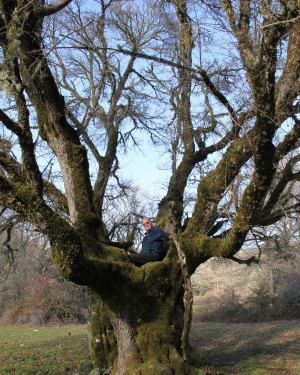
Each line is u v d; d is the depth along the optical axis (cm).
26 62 771
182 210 1020
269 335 1712
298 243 1730
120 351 823
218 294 3584
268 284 2762
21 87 662
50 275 3102
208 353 1230
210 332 1964
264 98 590
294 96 791
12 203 670
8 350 1403
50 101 830
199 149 1108
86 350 1369
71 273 692
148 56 966
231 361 1064
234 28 770
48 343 1631
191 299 679
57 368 1012
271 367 970
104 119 1223
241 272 3025
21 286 3044
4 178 667
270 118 595
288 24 613
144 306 824
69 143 876
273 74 577
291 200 1193
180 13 1087
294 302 2548
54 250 709
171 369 764
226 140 1037
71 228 682
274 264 2362
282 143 836
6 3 723
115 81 1184
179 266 857
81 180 879
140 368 772
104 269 774
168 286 842
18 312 2906
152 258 892
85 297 2961
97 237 887
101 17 1095
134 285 817
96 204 946
